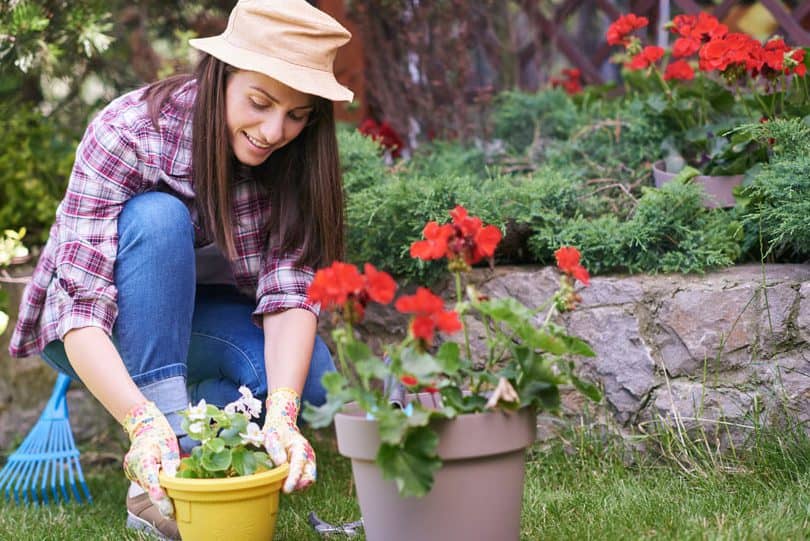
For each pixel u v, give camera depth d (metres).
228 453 1.51
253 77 1.68
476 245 1.35
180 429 1.70
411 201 2.30
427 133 3.11
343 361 1.33
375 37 3.12
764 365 2.00
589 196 2.47
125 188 1.77
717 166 2.40
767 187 2.10
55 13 2.76
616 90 3.36
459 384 1.39
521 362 1.35
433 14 3.06
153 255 1.71
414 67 3.10
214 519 1.49
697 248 2.17
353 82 3.21
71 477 2.27
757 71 2.33
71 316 1.66
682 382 2.06
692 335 2.06
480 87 3.23
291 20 1.68
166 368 1.72
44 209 2.74
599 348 2.15
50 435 2.30
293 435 1.60
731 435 1.98
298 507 1.96
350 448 1.36
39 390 2.69
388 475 1.22
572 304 1.41
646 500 1.78
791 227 2.00
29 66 2.71
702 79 2.58
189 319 1.79
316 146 1.85
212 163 1.79
